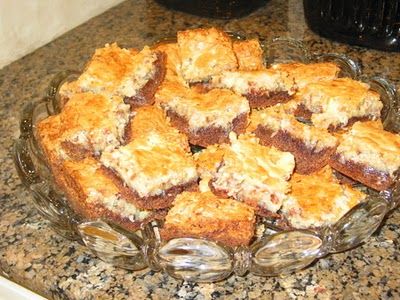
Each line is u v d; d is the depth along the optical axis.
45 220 0.43
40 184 0.41
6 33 0.62
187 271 0.36
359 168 0.42
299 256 0.36
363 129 0.43
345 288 0.37
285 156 0.41
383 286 0.37
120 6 0.75
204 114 0.44
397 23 0.59
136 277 0.38
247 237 0.38
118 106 0.44
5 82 0.61
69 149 0.42
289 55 0.56
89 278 0.38
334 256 0.40
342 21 0.62
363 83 0.48
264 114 0.44
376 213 0.37
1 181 0.47
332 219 0.38
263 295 0.37
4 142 0.52
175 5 0.73
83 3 0.70
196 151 0.46
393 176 0.41
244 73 0.47
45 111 0.48
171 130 0.44
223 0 0.69
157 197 0.40
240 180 0.39
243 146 0.41
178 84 0.49
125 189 0.40
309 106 0.47
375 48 0.62
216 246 0.35
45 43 0.67
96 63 0.48
